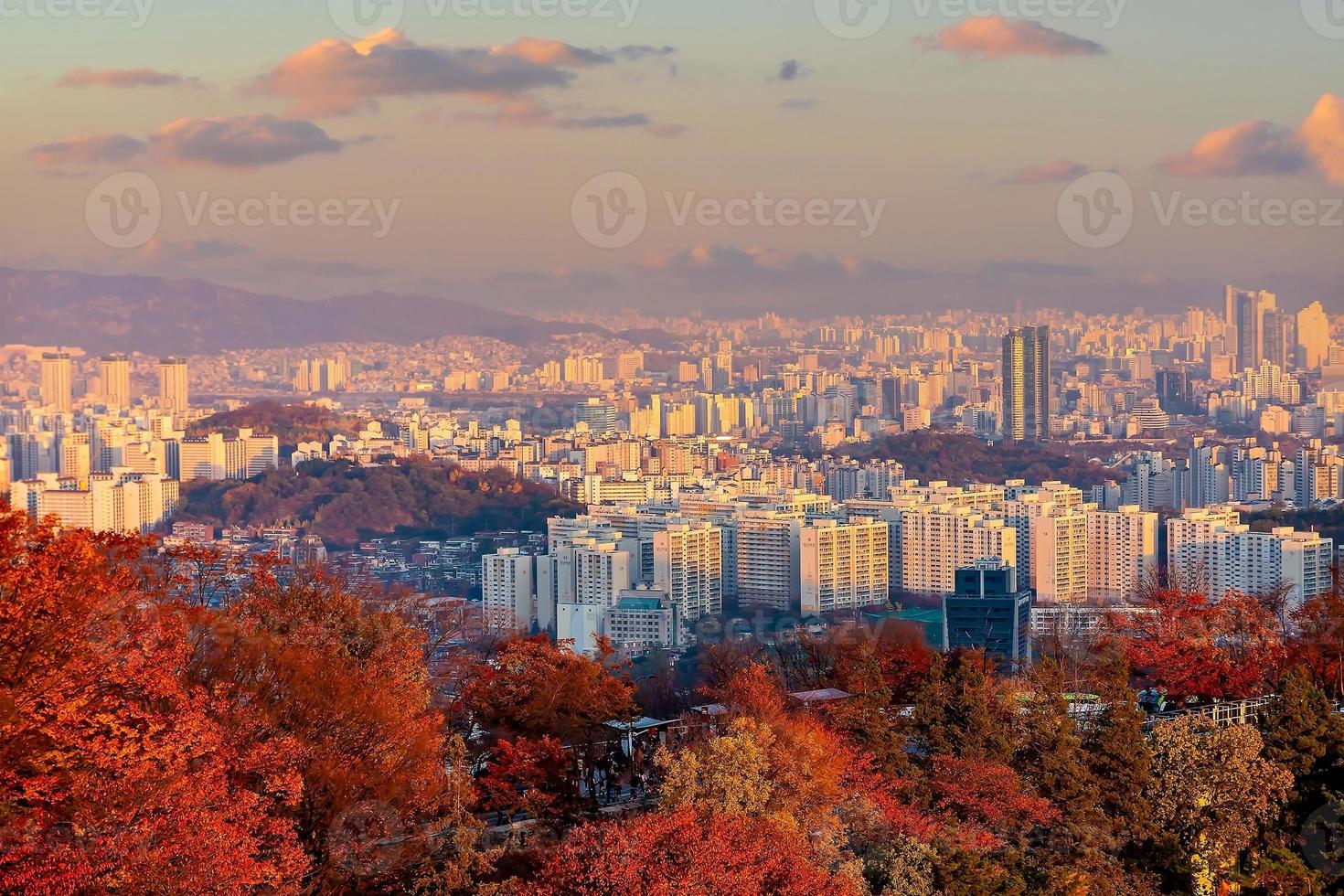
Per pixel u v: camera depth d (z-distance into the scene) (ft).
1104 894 138.41
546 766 133.90
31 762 93.09
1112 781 151.02
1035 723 152.97
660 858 106.11
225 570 130.52
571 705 149.69
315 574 141.08
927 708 155.12
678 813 111.45
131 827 91.71
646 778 142.61
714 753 126.41
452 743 131.23
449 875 112.78
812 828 127.65
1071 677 179.93
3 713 90.68
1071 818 145.69
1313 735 156.15
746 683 148.05
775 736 133.80
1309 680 168.14
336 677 115.34
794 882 109.40
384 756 114.62
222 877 92.12
